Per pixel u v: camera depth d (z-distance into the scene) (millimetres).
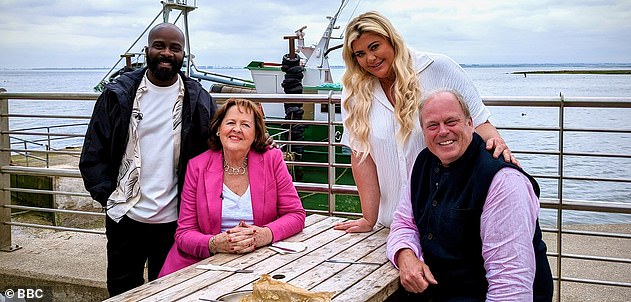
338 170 10133
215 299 2256
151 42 3154
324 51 12516
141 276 3518
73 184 9156
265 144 3223
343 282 2477
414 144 3020
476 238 2500
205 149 3340
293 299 2119
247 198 3154
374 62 2943
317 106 10375
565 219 10961
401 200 2887
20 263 4797
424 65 3020
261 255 2855
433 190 2641
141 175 3264
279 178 3215
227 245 2863
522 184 2385
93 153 3197
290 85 10086
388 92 3098
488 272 2422
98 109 3207
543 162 15414
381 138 3076
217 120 3166
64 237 5637
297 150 9977
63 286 4457
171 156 3285
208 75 12312
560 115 3561
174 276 2535
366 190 3273
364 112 3080
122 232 3352
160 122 3252
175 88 3287
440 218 2559
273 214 3211
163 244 3438
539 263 2492
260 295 2145
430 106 2520
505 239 2355
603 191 12570
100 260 4875
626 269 4938
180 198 3332
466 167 2518
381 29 2869
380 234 3252
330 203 4367
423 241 2678
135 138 3203
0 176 4996
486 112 3055
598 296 4176
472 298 2541
